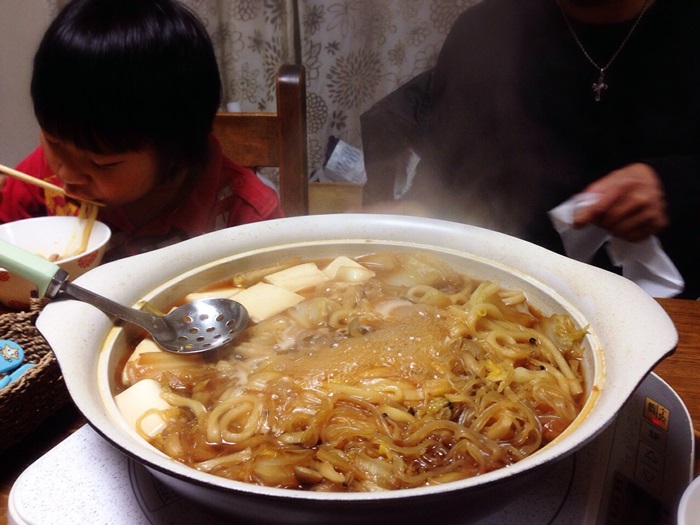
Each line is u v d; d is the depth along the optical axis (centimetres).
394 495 23
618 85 76
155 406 35
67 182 60
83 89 53
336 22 105
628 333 35
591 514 32
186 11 63
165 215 68
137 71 55
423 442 33
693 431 36
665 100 76
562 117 79
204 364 39
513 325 42
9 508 32
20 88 117
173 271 45
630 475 34
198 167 68
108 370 36
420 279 47
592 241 75
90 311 37
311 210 103
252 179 72
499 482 24
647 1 73
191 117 62
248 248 49
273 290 46
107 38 54
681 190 68
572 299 42
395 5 104
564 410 34
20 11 111
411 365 37
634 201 67
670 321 35
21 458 38
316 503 23
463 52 86
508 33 81
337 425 33
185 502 32
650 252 71
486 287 44
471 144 85
